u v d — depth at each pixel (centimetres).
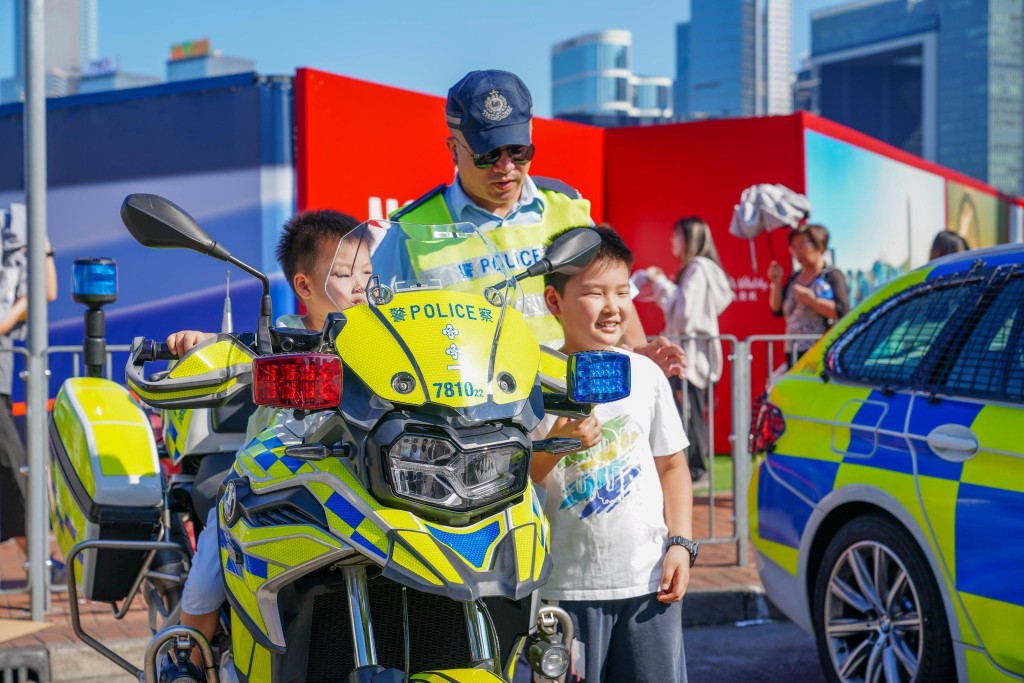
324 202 804
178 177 834
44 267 602
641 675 331
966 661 407
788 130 1107
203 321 832
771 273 996
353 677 247
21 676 502
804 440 495
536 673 287
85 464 374
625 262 343
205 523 359
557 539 329
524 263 398
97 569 366
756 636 599
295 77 801
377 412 250
